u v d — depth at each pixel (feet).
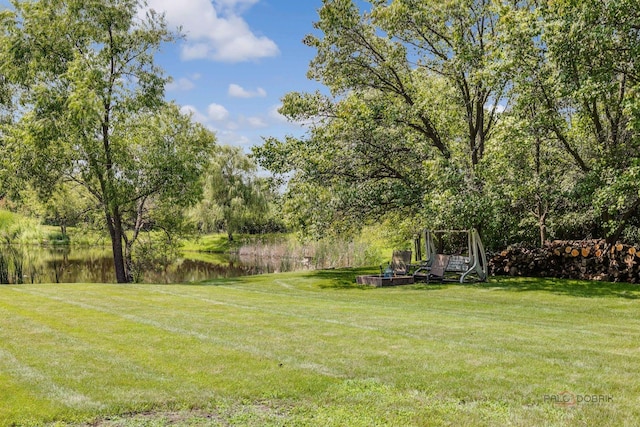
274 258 117.50
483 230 64.44
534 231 71.77
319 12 60.54
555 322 32.14
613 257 52.65
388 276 58.80
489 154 50.24
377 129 58.13
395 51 61.52
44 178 67.72
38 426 15.44
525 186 50.98
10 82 68.13
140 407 16.87
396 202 59.11
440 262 56.65
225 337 26.02
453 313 35.17
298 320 30.81
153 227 84.53
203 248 151.02
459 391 18.43
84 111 59.82
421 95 60.59
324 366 21.17
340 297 45.50
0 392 17.93
